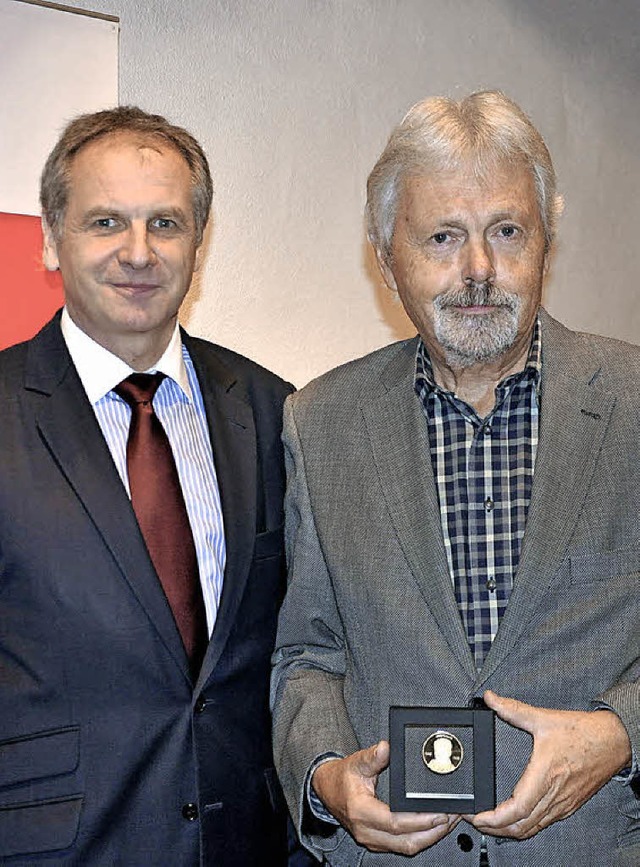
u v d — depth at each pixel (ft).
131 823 5.33
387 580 5.49
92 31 7.69
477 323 5.35
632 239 10.47
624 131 10.37
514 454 5.55
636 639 5.18
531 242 5.40
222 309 8.43
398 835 4.86
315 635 5.93
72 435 5.59
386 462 5.69
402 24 9.08
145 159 5.65
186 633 5.56
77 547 5.37
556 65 9.95
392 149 5.57
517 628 5.16
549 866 5.06
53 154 5.85
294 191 8.65
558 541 5.20
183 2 8.10
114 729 5.32
